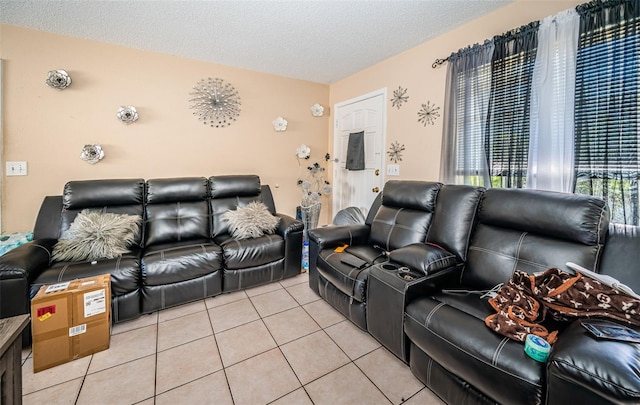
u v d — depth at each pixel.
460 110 2.33
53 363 1.54
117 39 2.60
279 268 2.62
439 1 2.02
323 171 4.12
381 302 1.66
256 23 2.32
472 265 1.72
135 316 1.99
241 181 3.04
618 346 0.88
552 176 1.78
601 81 1.58
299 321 2.03
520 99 1.94
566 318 1.18
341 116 3.89
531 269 1.46
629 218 1.51
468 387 1.20
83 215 2.19
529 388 0.97
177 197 2.71
